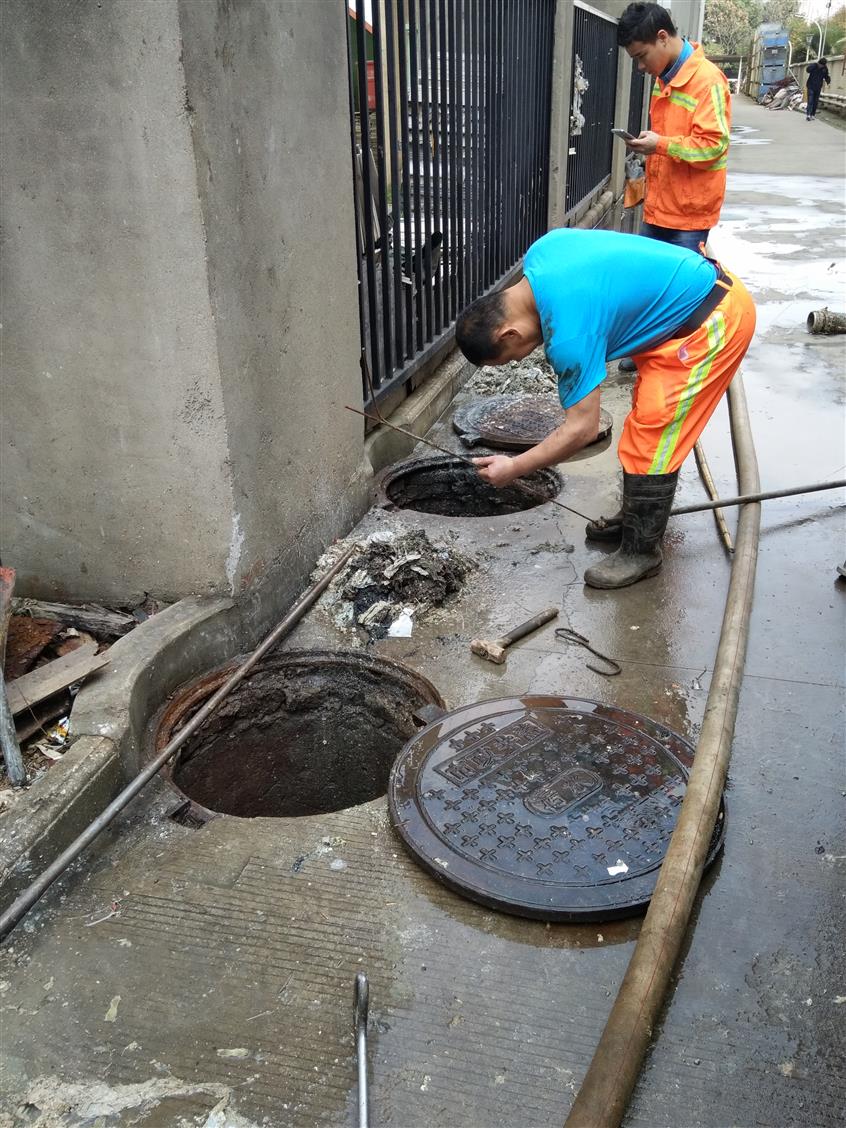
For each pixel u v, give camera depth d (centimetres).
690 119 532
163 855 231
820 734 274
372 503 432
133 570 313
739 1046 181
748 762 262
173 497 296
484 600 357
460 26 524
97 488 301
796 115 3747
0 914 207
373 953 202
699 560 387
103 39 234
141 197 252
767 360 666
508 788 246
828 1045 181
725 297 333
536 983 195
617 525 399
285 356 319
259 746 321
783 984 194
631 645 324
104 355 278
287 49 292
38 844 216
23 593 326
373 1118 168
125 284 265
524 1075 175
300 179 313
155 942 205
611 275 313
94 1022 186
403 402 524
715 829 231
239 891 220
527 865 220
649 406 339
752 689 296
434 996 192
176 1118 168
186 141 241
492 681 304
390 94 423
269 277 299
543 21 722
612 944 204
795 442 514
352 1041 182
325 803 341
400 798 244
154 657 277
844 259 989
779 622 336
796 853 229
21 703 256
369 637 331
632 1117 168
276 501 328
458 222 565
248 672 304
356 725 325
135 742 259
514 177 694
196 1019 187
